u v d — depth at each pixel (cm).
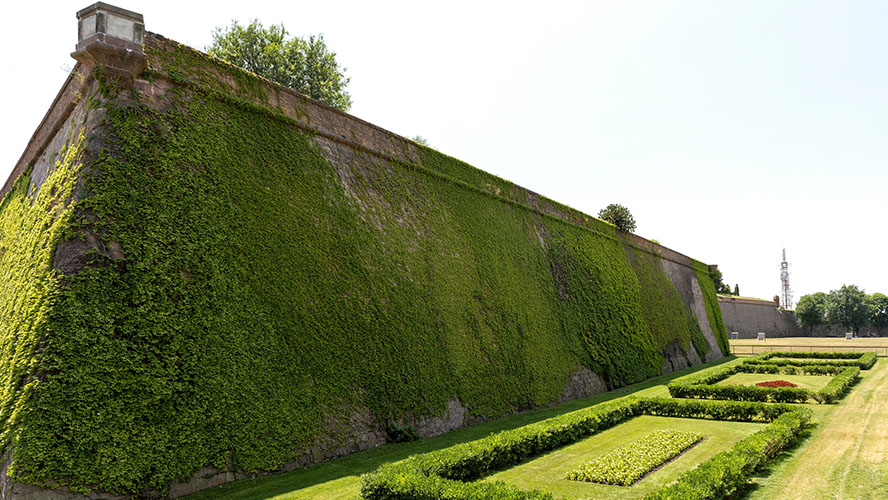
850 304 8425
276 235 1116
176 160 986
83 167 895
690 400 1636
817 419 1420
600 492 870
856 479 884
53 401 744
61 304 793
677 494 719
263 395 988
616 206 3142
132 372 828
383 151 1507
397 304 1352
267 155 1164
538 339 1900
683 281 3797
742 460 883
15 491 689
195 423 878
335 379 1133
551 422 1273
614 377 2336
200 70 1082
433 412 1341
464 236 1717
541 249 2167
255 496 837
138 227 901
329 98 3256
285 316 1077
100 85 936
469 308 1611
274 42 3069
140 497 790
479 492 723
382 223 1409
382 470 842
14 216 1284
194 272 953
